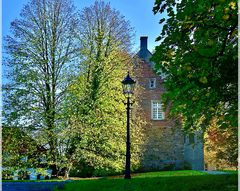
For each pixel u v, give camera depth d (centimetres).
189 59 840
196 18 833
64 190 1444
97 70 2662
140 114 3438
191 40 901
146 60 3725
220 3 756
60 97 2497
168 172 2911
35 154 2467
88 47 2717
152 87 3647
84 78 2630
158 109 3612
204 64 839
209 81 890
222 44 885
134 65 3169
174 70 884
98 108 2589
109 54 2777
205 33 823
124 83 1684
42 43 2534
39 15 2569
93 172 2861
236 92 934
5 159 2366
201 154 3412
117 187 1193
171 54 904
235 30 829
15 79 2403
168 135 3553
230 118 875
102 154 2614
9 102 2391
